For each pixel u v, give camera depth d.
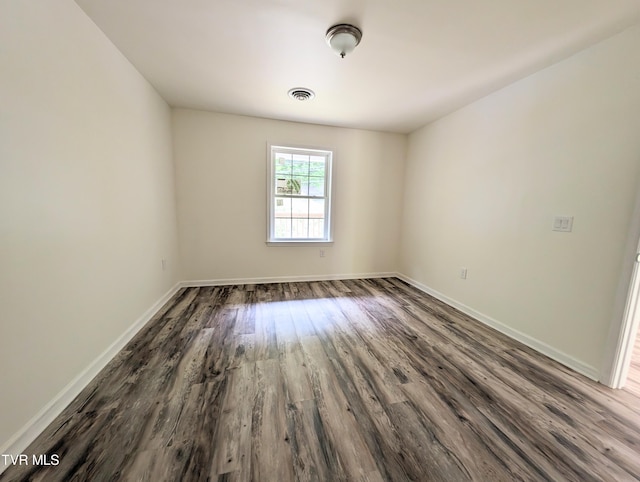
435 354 2.06
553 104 2.03
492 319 2.59
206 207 3.45
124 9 1.56
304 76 2.33
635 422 1.42
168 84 2.54
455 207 3.08
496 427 1.37
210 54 2.03
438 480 1.09
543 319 2.12
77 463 1.12
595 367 1.78
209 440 1.25
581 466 1.17
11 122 1.13
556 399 1.58
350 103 2.90
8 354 1.12
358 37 1.73
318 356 2.00
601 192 1.75
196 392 1.58
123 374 1.73
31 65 1.23
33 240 1.25
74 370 1.51
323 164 3.89
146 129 2.47
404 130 3.90
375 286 3.82
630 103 1.60
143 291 2.42
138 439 1.25
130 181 2.17
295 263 3.90
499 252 2.52
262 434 1.29
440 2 1.45
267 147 3.52
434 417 1.42
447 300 3.21
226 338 2.23
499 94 2.49
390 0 1.45
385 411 1.46
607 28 1.62
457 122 3.04
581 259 1.86
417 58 2.01
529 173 2.22
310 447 1.23
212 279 3.61
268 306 2.96
